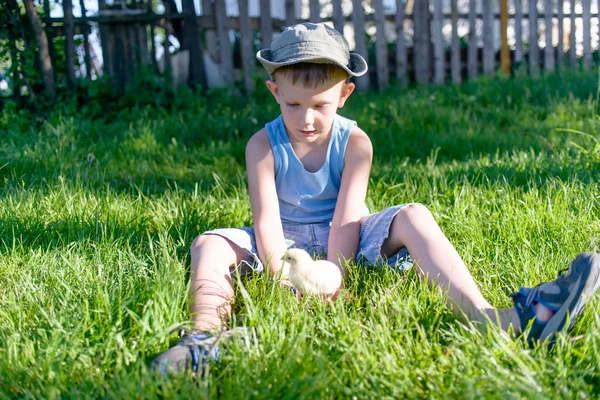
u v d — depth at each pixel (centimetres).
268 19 775
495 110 659
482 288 247
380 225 258
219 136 589
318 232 283
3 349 195
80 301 222
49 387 171
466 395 161
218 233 253
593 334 192
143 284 235
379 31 828
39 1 668
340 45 255
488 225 310
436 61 855
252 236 266
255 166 276
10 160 462
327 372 176
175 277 229
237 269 248
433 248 236
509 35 991
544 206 319
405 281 246
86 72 686
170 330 202
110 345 194
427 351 191
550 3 888
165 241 289
